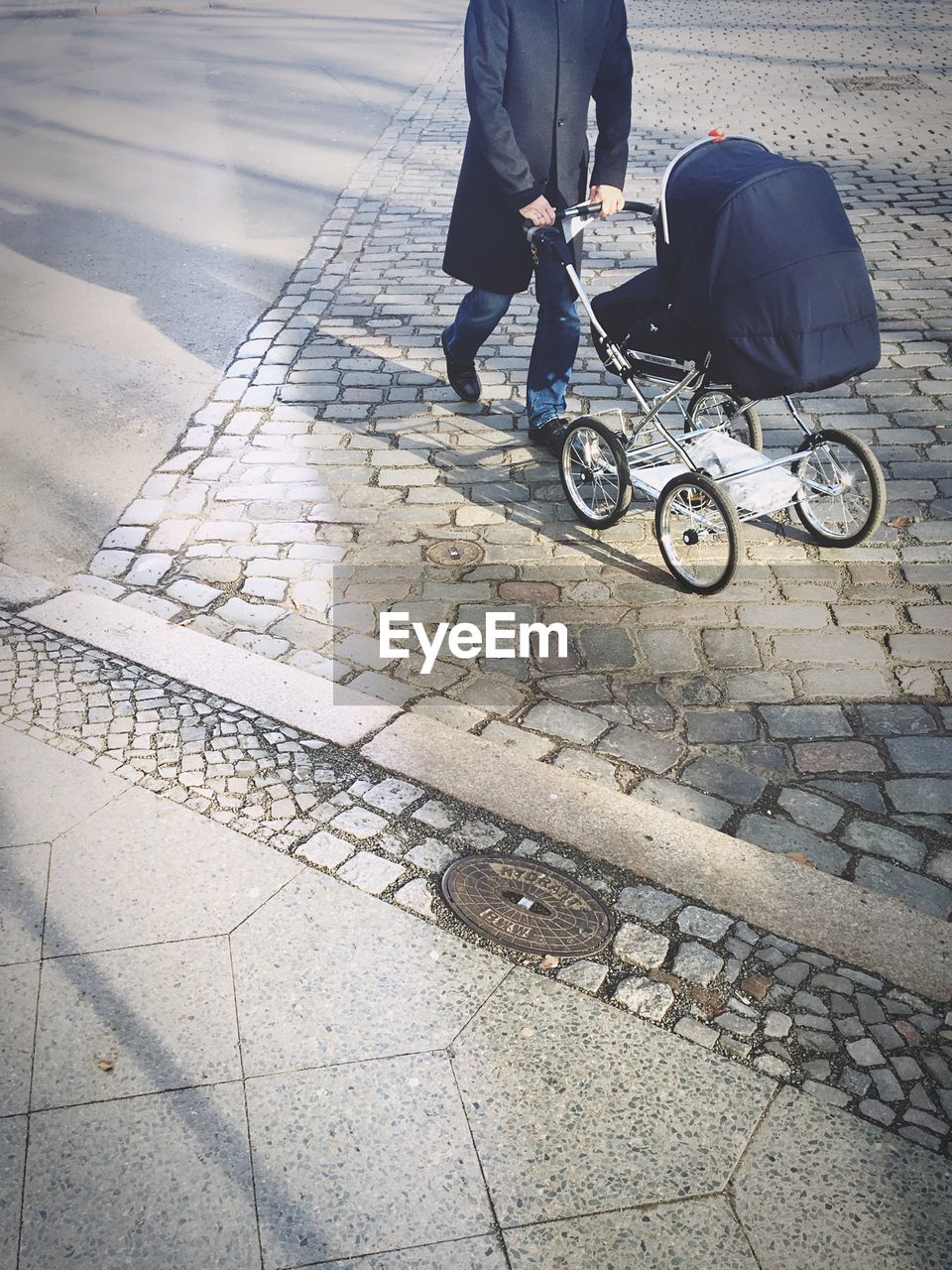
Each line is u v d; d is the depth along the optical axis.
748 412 5.19
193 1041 2.95
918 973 3.15
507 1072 2.88
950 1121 2.77
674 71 13.16
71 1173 2.64
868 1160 2.68
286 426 6.09
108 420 6.13
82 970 3.14
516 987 3.10
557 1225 2.55
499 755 3.93
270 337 7.07
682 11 16.80
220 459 5.78
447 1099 2.81
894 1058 2.92
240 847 3.54
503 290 5.55
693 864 3.50
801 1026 3.01
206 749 3.94
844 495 4.97
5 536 5.15
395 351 6.87
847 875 3.49
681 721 4.10
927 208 8.70
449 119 11.58
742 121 11.07
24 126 11.66
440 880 3.45
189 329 7.18
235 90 12.84
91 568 4.96
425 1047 2.94
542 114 4.98
